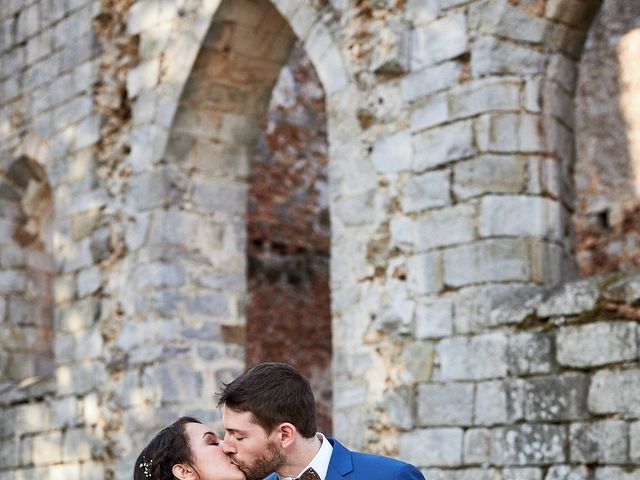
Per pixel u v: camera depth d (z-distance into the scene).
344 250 8.93
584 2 8.33
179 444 4.04
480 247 8.04
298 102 16.14
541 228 8.09
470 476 7.77
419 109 8.53
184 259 10.87
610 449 7.05
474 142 8.20
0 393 12.70
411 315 8.35
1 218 13.24
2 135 13.09
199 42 10.56
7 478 12.30
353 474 3.81
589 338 7.27
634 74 15.33
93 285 11.45
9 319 13.24
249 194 15.25
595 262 15.30
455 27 8.41
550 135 8.29
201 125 11.02
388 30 8.71
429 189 8.39
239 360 11.04
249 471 3.79
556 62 8.41
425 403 8.12
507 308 7.79
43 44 12.61
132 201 11.16
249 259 15.08
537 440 7.44
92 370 11.35
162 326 10.63
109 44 11.70
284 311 15.38
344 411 8.72
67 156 12.02
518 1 8.27
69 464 11.52
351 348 8.76
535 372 7.54
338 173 9.05
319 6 9.37
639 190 15.05
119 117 11.52
